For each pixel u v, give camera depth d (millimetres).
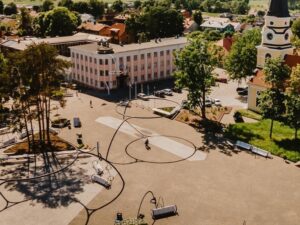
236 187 75000
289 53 115750
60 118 109875
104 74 134500
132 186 76125
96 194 73750
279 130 98938
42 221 66375
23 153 90375
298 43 154750
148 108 118062
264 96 94562
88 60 137250
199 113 112938
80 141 95000
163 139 96562
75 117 110875
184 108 116875
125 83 140250
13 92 88438
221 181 77188
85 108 118625
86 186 76500
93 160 86812
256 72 115000
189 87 105312
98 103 123000
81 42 179125
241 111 113688
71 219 66625
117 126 104938
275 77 92875
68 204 70875
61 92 92750
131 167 83312
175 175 79750
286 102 90375
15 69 86875
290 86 92438
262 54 116375
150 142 95000
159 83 144625
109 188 75625
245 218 66188
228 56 133375
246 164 83500
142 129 102812
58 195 73812
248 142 92625
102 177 79438
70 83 137875
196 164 83938
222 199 71375
